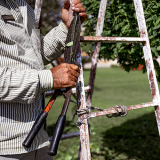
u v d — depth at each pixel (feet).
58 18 15.31
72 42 3.64
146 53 4.81
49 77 3.32
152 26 6.36
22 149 3.51
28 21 4.15
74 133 6.34
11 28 3.56
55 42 4.79
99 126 14.64
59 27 4.76
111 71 63.93
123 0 6.97
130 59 7.63
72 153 10.36
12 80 3.08
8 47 3.40
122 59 7.78
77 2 3.96
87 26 7.73
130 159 9.57
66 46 3.79
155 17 6.22
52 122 15.44
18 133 3.48
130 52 6.88
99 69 72.64
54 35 4.82
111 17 7.06
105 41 4.38
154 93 4.72
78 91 3.88
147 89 30.17
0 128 3.36
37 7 5.46
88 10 7.67
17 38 3.59
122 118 16.21
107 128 14.14
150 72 4.75
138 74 53.42
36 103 3.75
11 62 3.44
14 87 3.10
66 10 4.65
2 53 3.35
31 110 3.62
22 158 3.61
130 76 49.24
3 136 3.38
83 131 3.76
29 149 3.58
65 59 3.78
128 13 6.73
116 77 47.96
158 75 7.83
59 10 15.23
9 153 3.41
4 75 3.04
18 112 3.48
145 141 11.61
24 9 3.98
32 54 3.82
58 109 19.49
